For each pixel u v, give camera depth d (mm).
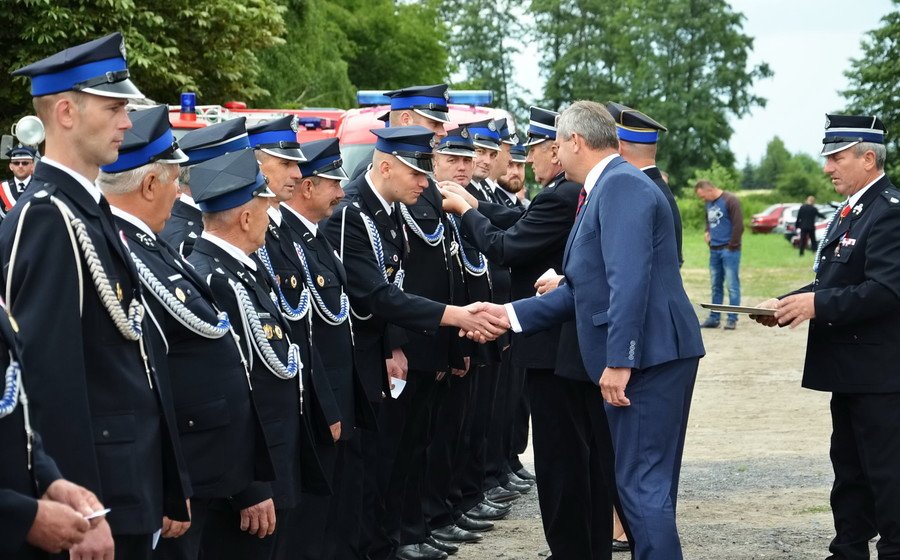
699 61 66188
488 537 6879
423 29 44250
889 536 5500
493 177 8023
